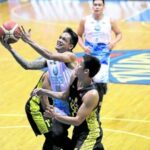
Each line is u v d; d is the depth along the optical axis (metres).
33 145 8.00
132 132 8.53
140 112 9.56
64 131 6.63
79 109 5.72
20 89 11.22
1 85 11.55
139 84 11.48
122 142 8.07
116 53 14.42
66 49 6.58
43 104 6.72
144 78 11.92
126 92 10.88
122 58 13.81
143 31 17.98
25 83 11.70
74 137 6.10
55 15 21.88
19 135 8.44
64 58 6.37
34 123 6.76
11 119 9.24
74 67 6.64
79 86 5.91
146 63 13.20
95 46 9.11
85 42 9.28
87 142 5.94
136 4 24.88
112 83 11.55
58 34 17.47
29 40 6.23
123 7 24.08
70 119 5.73
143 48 15.12
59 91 6.78
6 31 6.18
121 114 9.45
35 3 25.78
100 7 9.09
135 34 17.42
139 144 7.98
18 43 16.08
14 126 8.88
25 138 8.30
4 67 13.27
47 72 6.91
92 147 5.94
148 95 10.67
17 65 13.42
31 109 6.75
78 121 5.71
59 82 6.73
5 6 24.89
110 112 9.55
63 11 22.98
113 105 9.98
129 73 12.32
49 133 6.64
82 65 5.75
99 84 8.78
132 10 23.09
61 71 6.70
